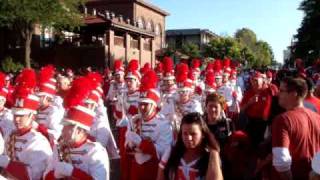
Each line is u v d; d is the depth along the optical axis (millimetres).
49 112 7039
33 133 5289
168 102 9469
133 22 44469
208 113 5816
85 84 5164
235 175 5035
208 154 4109
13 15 29812
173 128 7176
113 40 38281
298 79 4539
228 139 5234
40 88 7316
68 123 4598
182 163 4207
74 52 37625
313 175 3264
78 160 4602
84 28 37594
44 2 30094
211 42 59781
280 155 4246
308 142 4316
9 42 38312
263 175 4914
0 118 6891
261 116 7695
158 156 6148
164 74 11297
